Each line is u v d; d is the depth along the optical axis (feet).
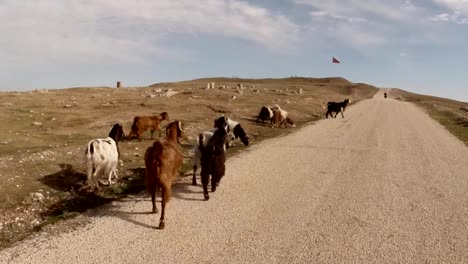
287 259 23.56
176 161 29.22
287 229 28.02
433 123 107.86
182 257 23.38
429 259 23.98
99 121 73.20
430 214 31.73
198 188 36.94
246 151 55.98
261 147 59.57
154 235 26.30
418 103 228.22
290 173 43.80
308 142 65.62
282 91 194.18
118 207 31.30
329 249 25.02
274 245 25.36
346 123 97.96
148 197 33.78
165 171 27.43
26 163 39.09
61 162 40.73
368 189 38.37
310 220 29.86
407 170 46.88
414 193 37.40
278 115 84.79
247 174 42.65
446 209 33.01
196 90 152.25
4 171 35.88
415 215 31.42
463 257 24.32
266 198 34.73
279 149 58.29
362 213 31.60
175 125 35.22
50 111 79.71
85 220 28.50
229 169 44.55
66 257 22.93
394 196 36.32
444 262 23.65
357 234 27.43
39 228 26.99
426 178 43.24
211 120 82.28
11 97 98.43
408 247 25.55
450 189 39.06
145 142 57.36
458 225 29.53
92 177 34.53
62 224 27.71
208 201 33.35
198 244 25.18
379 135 76.74
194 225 28.14
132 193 34.94
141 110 89.04
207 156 33.71
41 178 35.32
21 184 33.32
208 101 114.93
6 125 63.21
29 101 92.32
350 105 172.86
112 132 40.52
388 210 32.45
